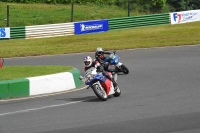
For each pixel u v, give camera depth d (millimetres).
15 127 17562
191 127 17016
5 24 68750
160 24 66375
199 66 34406
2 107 21844
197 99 22469
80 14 75688
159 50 45312
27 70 30875
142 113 19547
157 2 84250
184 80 28719
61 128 17203
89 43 52906
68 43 53562
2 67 33000
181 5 86000
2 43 54688
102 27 62031
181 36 55281
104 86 22859
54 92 25922
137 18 64750
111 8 82688
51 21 71688
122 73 32719
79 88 27062
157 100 22516
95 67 22859
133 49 47156
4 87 24297
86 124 17750
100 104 21812
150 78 30031
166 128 16938
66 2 83375
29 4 80750
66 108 21078
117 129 16906
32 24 70062
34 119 18891
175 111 19797
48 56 44812
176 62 36938
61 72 28141
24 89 24891
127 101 22469
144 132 16438
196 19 68938
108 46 49844
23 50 48969
